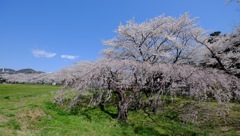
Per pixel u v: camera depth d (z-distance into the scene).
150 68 13.70
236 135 11.96
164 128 12.72
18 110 11.38
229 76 13.77
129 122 12.99
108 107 15.55
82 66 15.46
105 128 11.31
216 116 15.10
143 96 15.96
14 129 9.41
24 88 23.73
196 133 12.34
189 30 15.79
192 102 16.22
